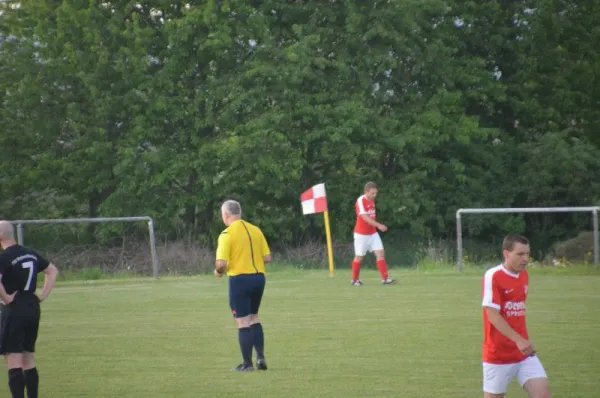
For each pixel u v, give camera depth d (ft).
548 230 270.05
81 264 208.74
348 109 231.91
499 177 265.95
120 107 236.22
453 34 262.06
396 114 248.93
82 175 236.43
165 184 237.45
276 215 244.42
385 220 246.88
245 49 242.78
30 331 62.28
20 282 61.87
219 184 236.84
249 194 243.40
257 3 245.86
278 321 98.84
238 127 230.48
